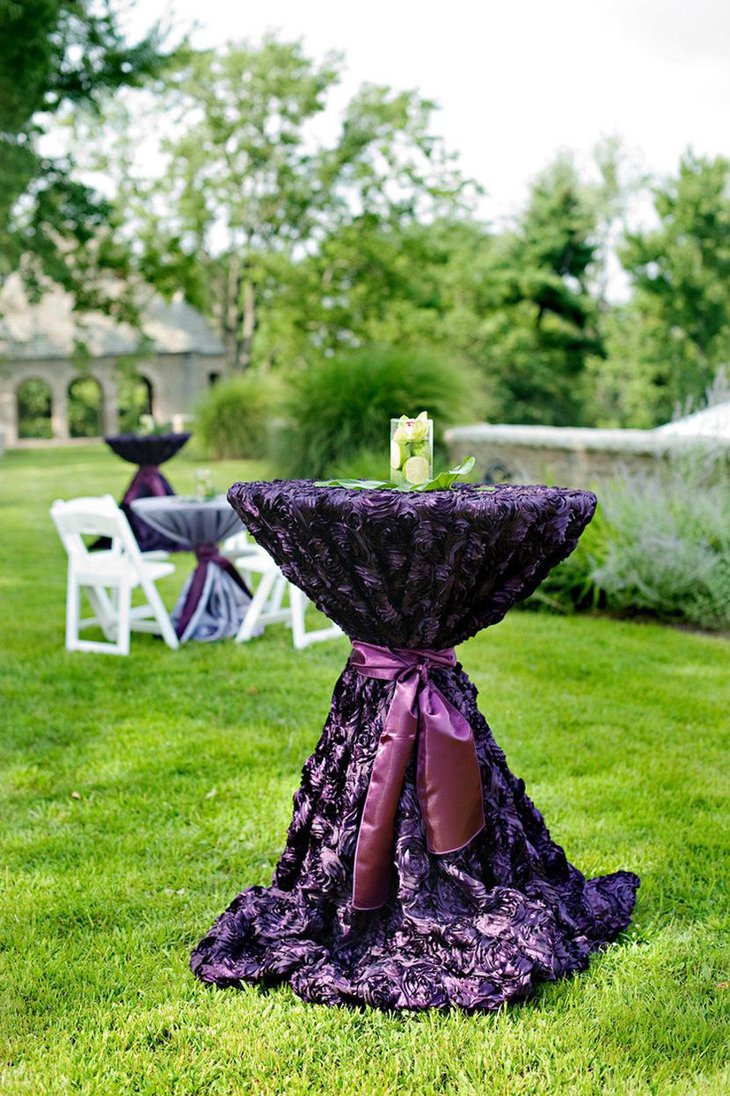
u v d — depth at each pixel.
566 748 3.94
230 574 6.17
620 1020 2.19
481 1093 1.97
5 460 21.33
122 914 2.71
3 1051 2.14
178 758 3.88
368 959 2.36
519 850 2.44
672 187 27.11
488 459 9.11
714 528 6.32
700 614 6.24
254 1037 2.15
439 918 2.30
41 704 4.62
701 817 3.29
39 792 3.58
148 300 24.19
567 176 27.94
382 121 24.02
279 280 25.38
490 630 6.14
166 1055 2.10
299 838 2.53
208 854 3.06
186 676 5.09
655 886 2.81
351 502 2.12
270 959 2.34
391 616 2.25
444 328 25.75
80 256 21.92
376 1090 1.98
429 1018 2.19
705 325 26.64
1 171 17.14
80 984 2.38
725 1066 2.04
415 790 2.30
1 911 2.72
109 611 6.00
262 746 4.00
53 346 34.12
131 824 3.28
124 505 8.82
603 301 32.94
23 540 10.09
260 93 24.41
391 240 25.11
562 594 6.82
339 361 11.73
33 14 16.11
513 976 2.20
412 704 2.28
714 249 26.14
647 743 4.04
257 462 16.55
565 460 8.23
